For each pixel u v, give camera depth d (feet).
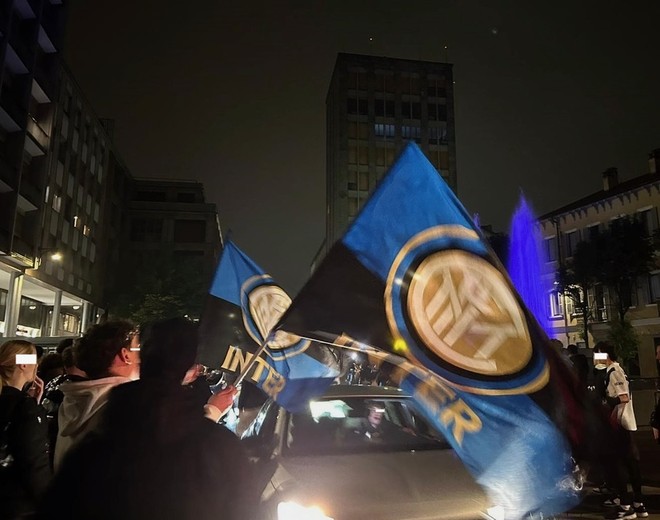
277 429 14.39
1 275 112.37
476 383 9.27
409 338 9.57
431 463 12.52
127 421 5.77
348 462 12.57
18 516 9.28
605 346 22.33
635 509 20.24
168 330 6.22
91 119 170.60
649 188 108.17
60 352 15.76
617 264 101.91
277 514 10.64
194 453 5.69
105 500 5.40
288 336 18.81
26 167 112.78
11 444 9.46
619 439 9.48
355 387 17.08
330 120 286.46
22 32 104.42
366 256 10.12
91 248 175.83
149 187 265.34
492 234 147.33
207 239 258.37
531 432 9.02
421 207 10.12
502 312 9.50
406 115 266.98
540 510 9.38
